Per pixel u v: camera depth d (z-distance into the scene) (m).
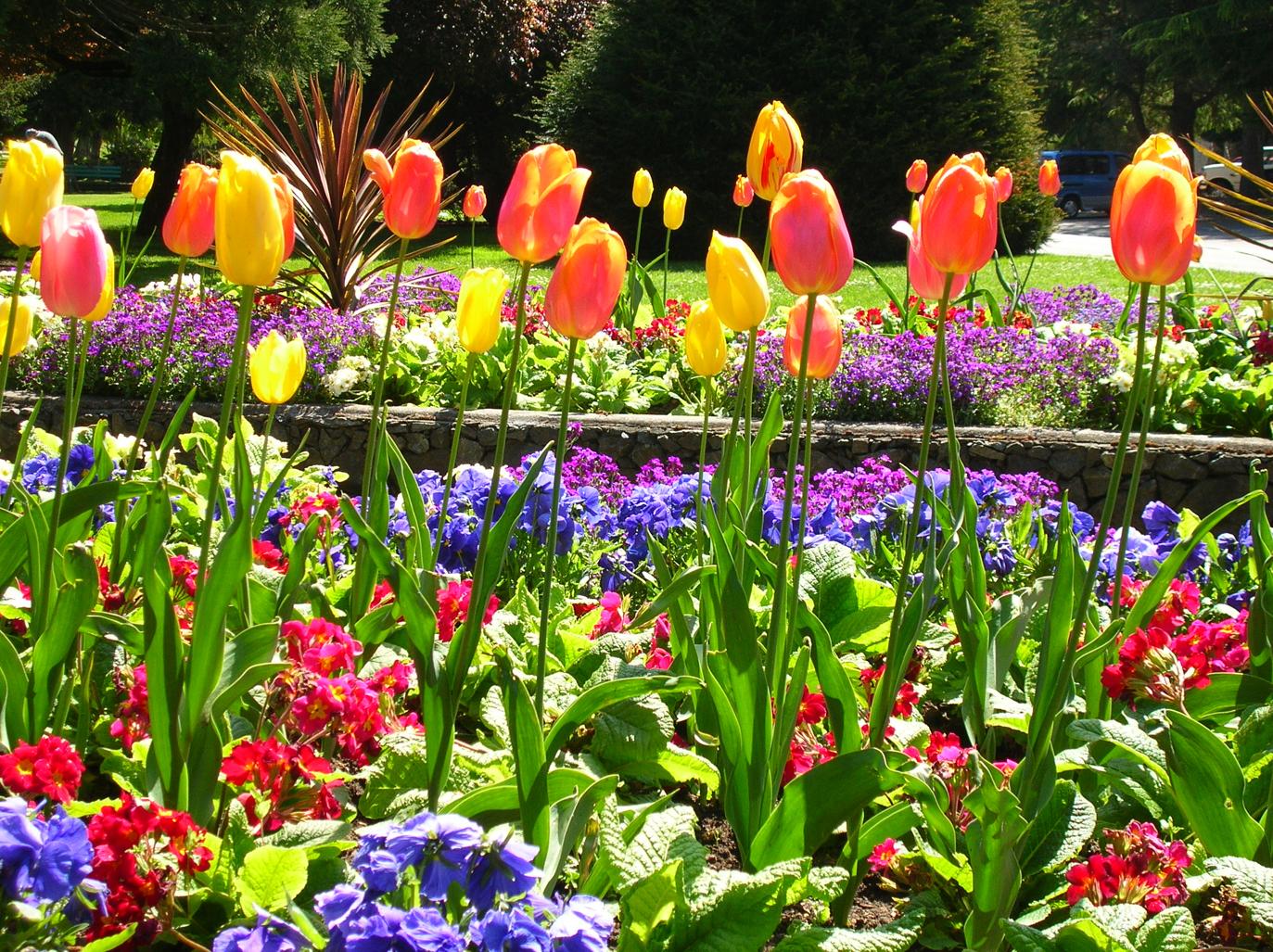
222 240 1.55
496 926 1.29
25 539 1.93
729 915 1.60
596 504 3.73
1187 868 2.02
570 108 22.80
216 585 1.68
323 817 1.84
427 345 7.14
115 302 6.89
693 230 22.56
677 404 7.41
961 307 8.67
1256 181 6.01
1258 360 7.20
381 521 2.40
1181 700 2.11
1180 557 2.06
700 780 2.29
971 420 6.58
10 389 6.45
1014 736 2.64
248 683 1.67
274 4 18.25
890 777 1.77
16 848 1.34
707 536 2.58
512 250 1.72
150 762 1.75
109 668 2.25
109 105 22.91
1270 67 41.03
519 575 3.28
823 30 22.05
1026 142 22.38
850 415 6.61
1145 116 54.34
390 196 2.09
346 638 2.01
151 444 4.27
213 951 1.40
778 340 7.04
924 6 21.78
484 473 3.38
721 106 21.92
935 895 1.97
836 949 1.64
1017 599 2.52
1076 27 48.88
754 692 1.88
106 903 1.51
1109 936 1.62
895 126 21.67
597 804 1.81
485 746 2.34
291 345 2.14
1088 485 6.05
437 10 28.09
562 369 7.21
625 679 1.77
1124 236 1.66
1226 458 5.89
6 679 1.80
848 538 3.45
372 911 1.35
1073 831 1.98
